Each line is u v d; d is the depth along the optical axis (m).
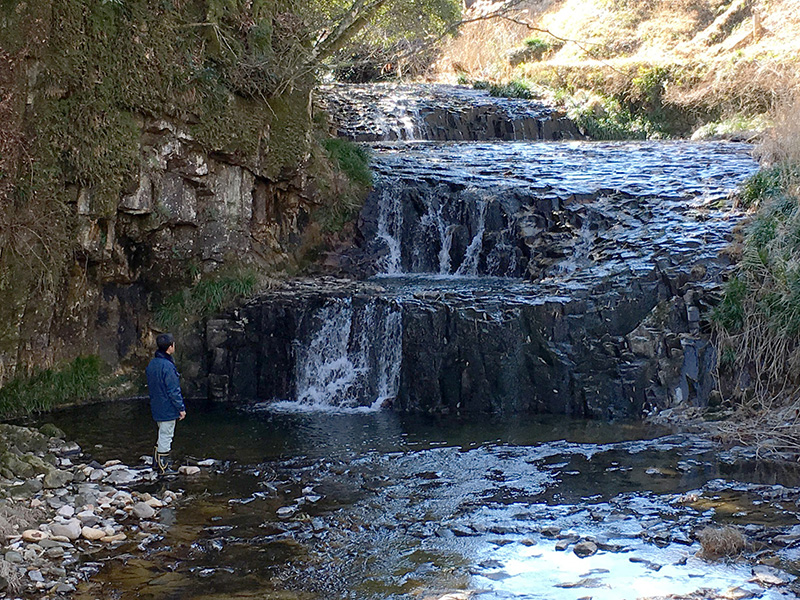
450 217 15.92
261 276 14.28
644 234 13.56
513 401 11.69
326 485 8.69
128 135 12.26
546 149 20.48
